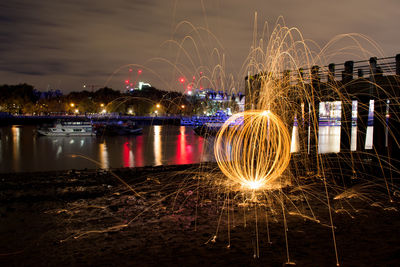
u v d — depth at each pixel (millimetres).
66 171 20156
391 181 15633
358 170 17812
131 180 17734
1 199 13773
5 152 44500
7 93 163625
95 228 10391
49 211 12180
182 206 12711
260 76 25641
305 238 9164
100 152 44344
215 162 23531
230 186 15969
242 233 9688
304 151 22203
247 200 13328
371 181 15797
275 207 12281
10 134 73938
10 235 9859
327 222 10469
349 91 19469
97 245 9031
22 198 13969
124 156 40250
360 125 19406
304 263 7590
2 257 8359
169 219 11164
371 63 17797
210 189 15430
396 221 10398
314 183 15969
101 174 19359
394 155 17406
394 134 17016
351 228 9875
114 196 14352
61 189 15578
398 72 16281
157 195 14445
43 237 9672
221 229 10086
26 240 9453
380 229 9727
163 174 19469
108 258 8172
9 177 18328
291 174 18047
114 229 10273
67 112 159000
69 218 11375
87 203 13250
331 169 18844
